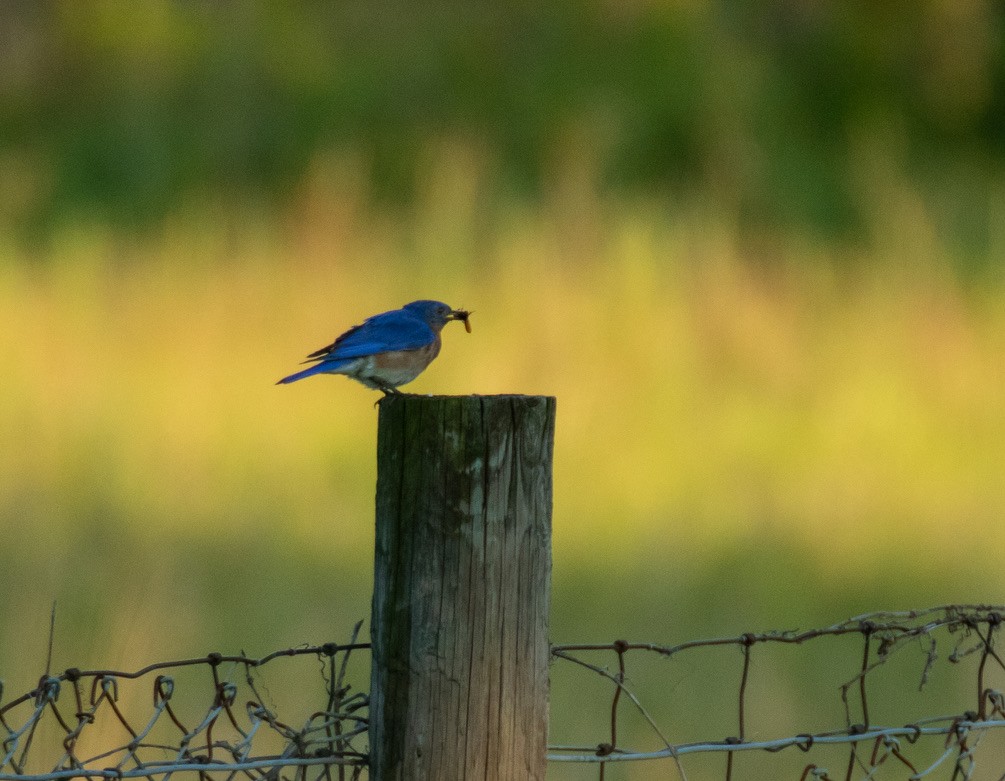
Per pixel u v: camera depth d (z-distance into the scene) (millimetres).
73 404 14289
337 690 5191
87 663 7363
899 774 7680
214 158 26891
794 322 18125
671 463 13859
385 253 19844
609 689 8273
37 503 11445
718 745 5508
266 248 19781
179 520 11156
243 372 15953
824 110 31500
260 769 4855
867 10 32250
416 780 4633
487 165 25547
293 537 11016
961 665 8828
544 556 4660
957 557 11180
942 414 15680
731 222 23734
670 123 27906
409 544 4590
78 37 29312
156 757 7074
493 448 4578
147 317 17234
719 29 30953
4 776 4711
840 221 25734
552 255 19375
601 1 30094
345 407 15195
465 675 4605
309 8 30531
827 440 14875
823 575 10586
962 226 24000
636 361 16312
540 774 4699
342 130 27781
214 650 8406
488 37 30156
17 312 17344
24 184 25656
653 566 10609
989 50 31984
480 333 16922
